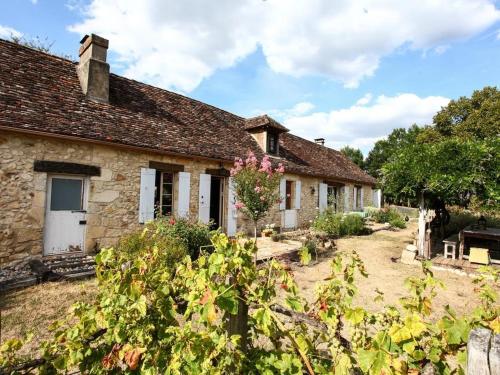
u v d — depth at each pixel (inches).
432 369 58.3
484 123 805.2
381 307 195.2
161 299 73.0
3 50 292.4
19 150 239.9
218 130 466.0
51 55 335.3
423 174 306.3
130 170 309.6
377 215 716.7
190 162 365.7
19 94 260.1
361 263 88.4
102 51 332.2
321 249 364.5
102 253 76.0
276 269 78.5
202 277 65.7
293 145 663.8
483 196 292.2
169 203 360.8
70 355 64.3
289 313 77.8
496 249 385.7
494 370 45.5
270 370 62.9
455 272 284.8
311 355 67.2
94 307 72.2
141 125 340.2
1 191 230.7
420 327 55.4
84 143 276.8
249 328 76.1
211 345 60.8
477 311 70.3
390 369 52.6
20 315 164.9
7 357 65.1
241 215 431.5
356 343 70.8
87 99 315.3
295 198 541.6
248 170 323.3
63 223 266.5
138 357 63.3
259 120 518.0
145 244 212.4
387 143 1568.7
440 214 460.4
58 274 227.0
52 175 262.5
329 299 79.0
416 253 333.7
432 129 950.4
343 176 681.0
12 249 234.7
